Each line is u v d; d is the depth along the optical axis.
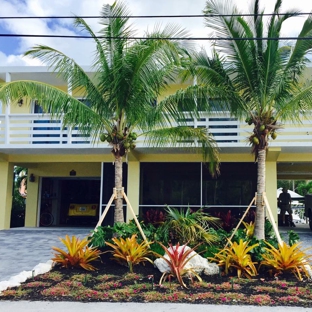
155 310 5.69
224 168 15.47
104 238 9.11
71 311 5.66
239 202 15.20
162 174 15.70
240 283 7.19
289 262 7.55
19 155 16.47
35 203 18.91
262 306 5.90
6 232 15.67
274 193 14.84
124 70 8.73
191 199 15.38
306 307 5.85
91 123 9.30
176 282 7.15
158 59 8.62
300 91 9.00
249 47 8.80
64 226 19.20
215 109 9.82
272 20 8.72
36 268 7.86
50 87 8.70
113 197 9.73
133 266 8.22
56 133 14.68
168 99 9.29
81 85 9.30
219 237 9.18
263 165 9.33
